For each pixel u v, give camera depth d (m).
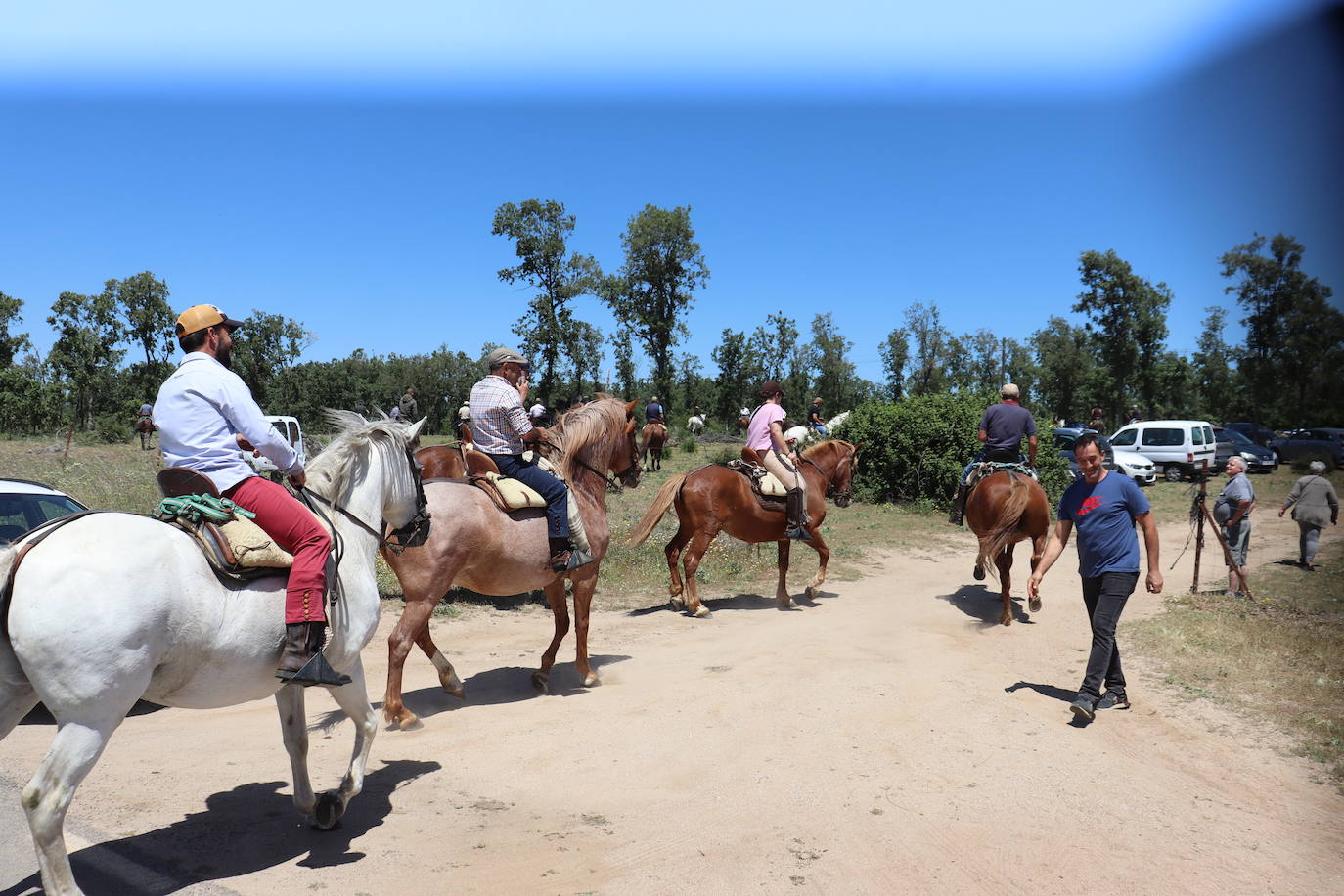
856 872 4.25
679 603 10.81
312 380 68.38
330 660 4.42
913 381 77.25
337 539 4.46
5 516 6.88
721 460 10.99
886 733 6.14
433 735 6.05
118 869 4.04
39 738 5.84
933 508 20.23
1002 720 6.45
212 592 3.74
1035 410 35.22
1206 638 8.84
